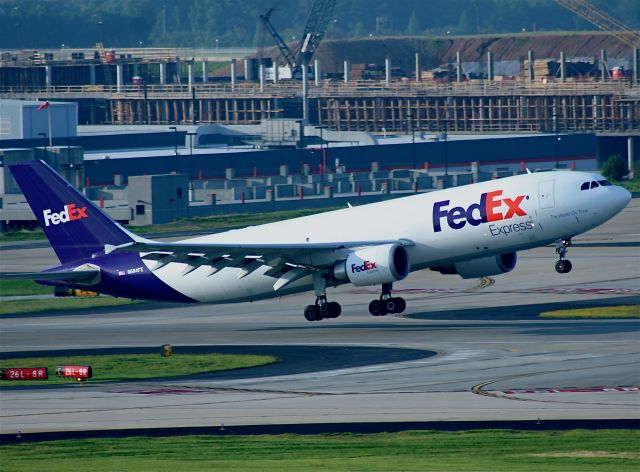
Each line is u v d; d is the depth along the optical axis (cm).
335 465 17425
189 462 18025
